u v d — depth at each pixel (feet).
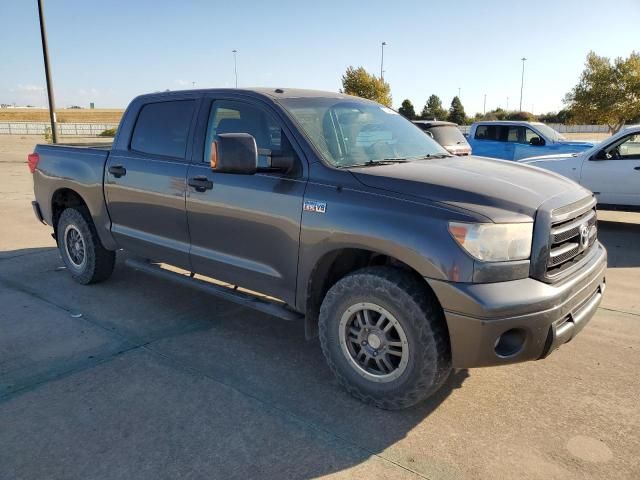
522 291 9.46
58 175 18.33
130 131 16.42
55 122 67.72
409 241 9.77
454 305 9.43
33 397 11.23
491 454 9.42
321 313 11.34
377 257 11.84
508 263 9.50
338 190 11.02
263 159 12.50
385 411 10.78
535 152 46.78
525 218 9.71
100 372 12.34
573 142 46.32
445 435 9.98
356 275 10.65
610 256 23.52
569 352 13.50
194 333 14.64
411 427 10.23
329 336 11.25
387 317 10.36
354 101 14.69
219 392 11.48
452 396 11.35
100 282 18.78
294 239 11.66
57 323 15.24
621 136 29.07
